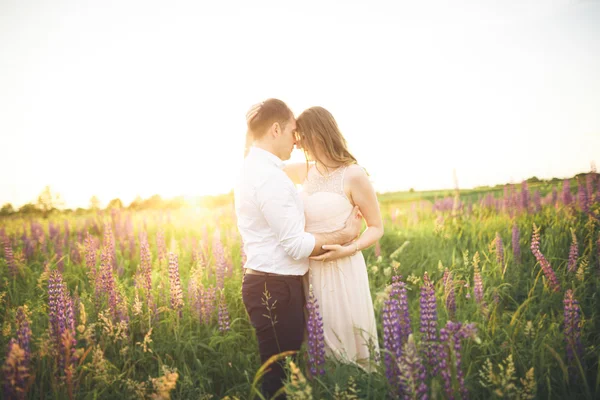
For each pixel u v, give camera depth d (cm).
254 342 367
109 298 359
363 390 272
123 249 672
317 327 275
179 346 330
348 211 312
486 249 557
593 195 576
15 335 322
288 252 272
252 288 287
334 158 310
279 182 270
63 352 268
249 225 286
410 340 215
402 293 277
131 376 309
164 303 396
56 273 282
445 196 963
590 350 293
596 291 385
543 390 265
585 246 488
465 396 221
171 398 283
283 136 293
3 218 923
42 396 268
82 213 977
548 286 400
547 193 732
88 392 268
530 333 306
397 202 1051
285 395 276
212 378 327
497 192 856
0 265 527
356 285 322
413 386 206
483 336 325
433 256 570
